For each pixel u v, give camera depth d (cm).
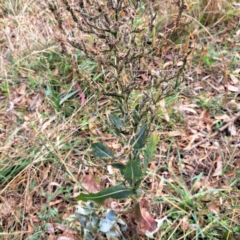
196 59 81
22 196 60
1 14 99
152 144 48
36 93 78
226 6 92
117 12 39
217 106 72
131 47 40
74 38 40
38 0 96
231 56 83
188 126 68
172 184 57
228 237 52
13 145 68
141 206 50
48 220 56
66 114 73
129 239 53
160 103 69
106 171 60
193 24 86
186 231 53
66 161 64
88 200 46
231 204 56
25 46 86
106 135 65
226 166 61
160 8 87
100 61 41
